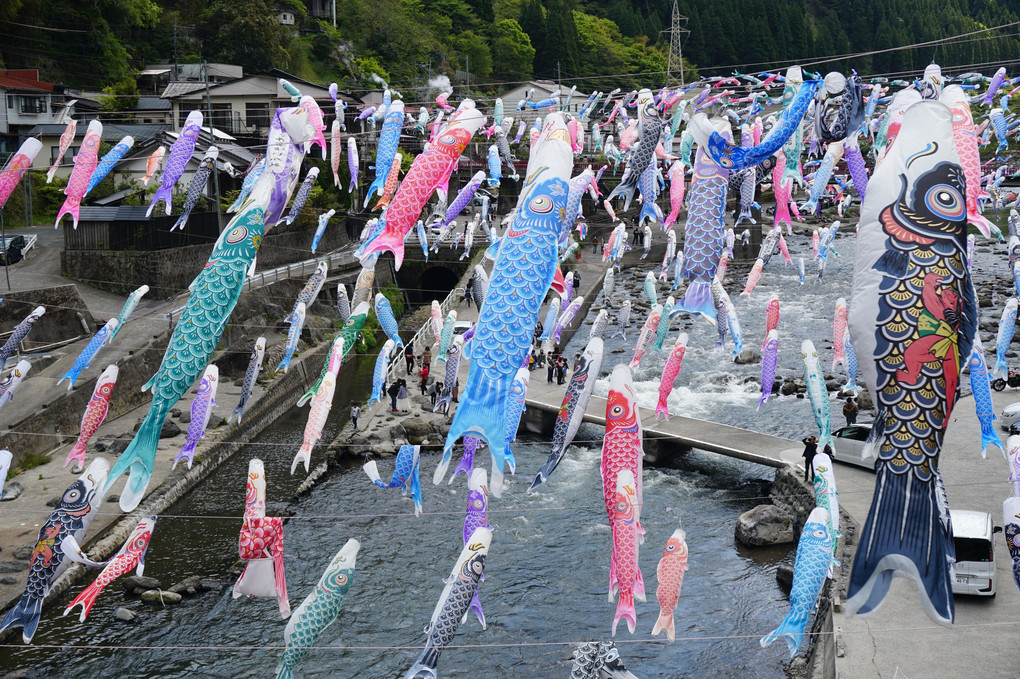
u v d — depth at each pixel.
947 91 8.52
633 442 9.02
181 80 47.19
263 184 9.37
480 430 8.59
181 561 20.22
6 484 21.92
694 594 18.78
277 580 9.86
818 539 9.41
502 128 14.08
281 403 31.02
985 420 11.05
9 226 38.28
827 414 11.18
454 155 9.91
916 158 7.39
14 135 39.34
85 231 34.03
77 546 9.20
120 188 36.97
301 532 21.58
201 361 8.95
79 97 42.75
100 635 17.25
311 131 9.62
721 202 11.07
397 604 18.39
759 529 20.75
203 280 8.94
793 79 11.32
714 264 11.21
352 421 28.23
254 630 17.53
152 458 9.09
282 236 39.00
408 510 22.84
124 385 27.62
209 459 25.19
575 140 11.65
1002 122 13.40
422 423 27.61
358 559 20.20
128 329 30.27
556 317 14.82
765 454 23.94
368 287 11.95
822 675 14.38
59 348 28.80
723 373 33.53
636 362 13.33
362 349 37.91
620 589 8.95
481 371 8.71
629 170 12.55
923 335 7.00
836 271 49.16
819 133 10.48
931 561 6.78
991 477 20.06
